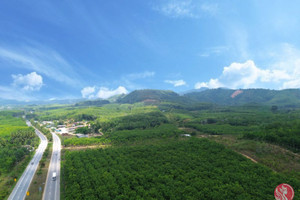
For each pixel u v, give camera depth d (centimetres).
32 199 8656
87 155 13438
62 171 11981
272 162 10112
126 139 18050
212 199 7144
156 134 19262
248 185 7912
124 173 9856
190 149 12762
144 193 7738
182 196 7456
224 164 9931
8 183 10256
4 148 15500
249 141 13762
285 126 16225
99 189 8281
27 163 13575
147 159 11731
